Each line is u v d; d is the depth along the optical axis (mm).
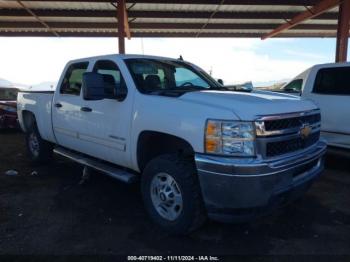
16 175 6066
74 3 15359
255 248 3463
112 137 4375
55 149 6000
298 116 3512
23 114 7000
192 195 3436
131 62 4488
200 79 5023
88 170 5719
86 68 5113
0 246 3482
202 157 3215
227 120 3135
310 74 6711
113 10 16500
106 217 4223
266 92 4438
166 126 3574
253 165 3037
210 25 19188
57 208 4512
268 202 3188
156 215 3857
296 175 3561
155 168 3756
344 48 14000
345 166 6656
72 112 5172
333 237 3695
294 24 17766
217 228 3902
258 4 15484
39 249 3432
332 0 14461
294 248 3459
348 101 6051
